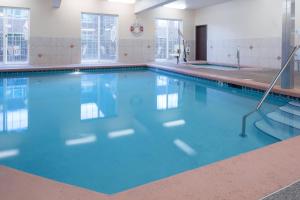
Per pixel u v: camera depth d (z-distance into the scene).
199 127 4.17
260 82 6.68
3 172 2.06
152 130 4.02
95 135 3.79
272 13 10.01
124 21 12.52
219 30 12.57
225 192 1.69
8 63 10.76
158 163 2.91
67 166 2.82
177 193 1.68
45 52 11.20
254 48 10.86
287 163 2.13
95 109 5.24
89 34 12.12
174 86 7.98
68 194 1.71
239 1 11.38
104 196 1.67
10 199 1.65
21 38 10.88
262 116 4.73
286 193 1.64
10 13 10.57
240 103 5.80
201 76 8.39
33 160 2.97
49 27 11.15
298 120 4.44
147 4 11.08
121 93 6.88
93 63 11.98
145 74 10.59
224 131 3.97
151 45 13.30
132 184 2.46
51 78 9.13
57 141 3.54
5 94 6.50
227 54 12.20
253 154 2.33
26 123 4.29
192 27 14.04
